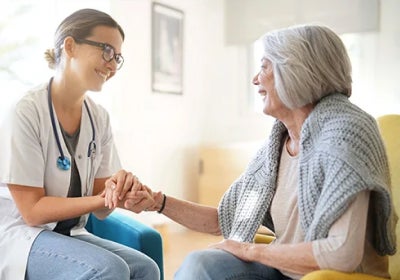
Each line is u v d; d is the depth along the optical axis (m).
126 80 3.46
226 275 1.21
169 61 3.88
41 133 1.50
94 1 3.21
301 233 1.21
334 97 1.21
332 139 1.11
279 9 4.14
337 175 1.06
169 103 3.91
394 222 1.20
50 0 2.97
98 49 1.52
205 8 4.27
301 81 1.19
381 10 3.72
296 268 1.10
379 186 1.05
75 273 1.33
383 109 3.77
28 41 2.86
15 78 2.79
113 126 3.39
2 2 2.74
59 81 1.57
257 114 4.40
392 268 1.40
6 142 1.44
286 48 1.21
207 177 4.03
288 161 1.33
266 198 1.35
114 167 1.79
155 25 3.71
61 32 1.55
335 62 1.21
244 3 4.33
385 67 3.75
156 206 1.54
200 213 1.53
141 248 1.64
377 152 1.10
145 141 3.67
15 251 1.42
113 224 1.77
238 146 3.88
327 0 3.92
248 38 4.33
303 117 1.26
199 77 4.25
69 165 1.56
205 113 4.33
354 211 1.04
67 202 1.45
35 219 1.44
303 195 1.16
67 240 1.42
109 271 1.31
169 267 2.96
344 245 1.03
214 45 4.38
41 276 1.38
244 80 4.51
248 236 1.37
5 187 1.53
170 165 3.94
